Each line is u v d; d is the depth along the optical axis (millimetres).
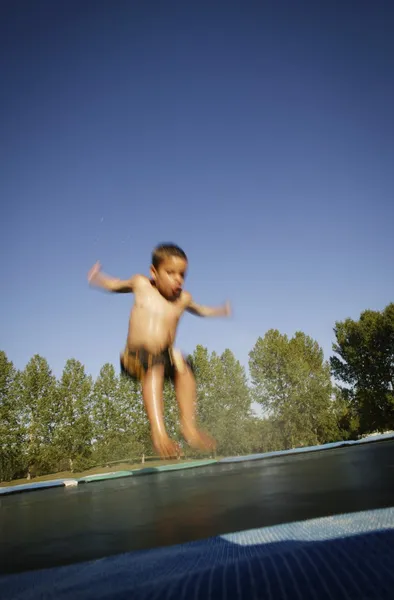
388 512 1600
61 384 26828
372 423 25250
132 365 2260
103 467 25312
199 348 27578
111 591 1019
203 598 838
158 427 2082
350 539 1142
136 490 4969
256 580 902
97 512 3500
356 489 3102
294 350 30062
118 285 2402
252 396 28062
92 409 26734
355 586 809
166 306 2357
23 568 1872
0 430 24547
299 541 1266
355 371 25875
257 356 28859
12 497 6023
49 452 24922
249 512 2678
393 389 24703
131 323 2326
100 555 1973
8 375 25734
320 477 4094
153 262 2391
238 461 8953
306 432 26422
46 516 3607
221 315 2732
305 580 863
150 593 934
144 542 2168
